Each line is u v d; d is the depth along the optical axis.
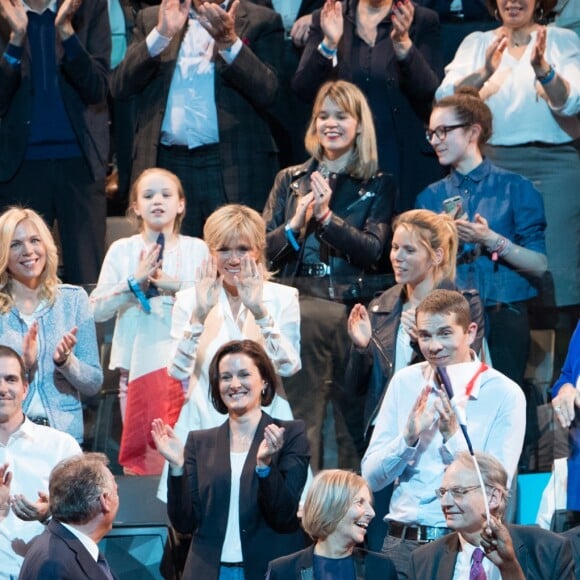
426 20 20.48
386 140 19.97
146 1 22.69
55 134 20.38
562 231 19.36
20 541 14.29
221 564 14.05
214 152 20.17
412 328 15.44
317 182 17.41
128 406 15.65
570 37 19.73
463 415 13.29
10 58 19.97
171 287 15.77
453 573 12.84
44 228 15.81
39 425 14.93
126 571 14.83
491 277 16.25
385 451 14.16
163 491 15.30
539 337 16.08
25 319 15.67
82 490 13.14
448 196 18.16
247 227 15.59
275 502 13.77
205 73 20.11
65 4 19.83
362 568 13.09
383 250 18.02
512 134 19.44
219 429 14.52
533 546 12.74
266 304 15.60
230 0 20.50
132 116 22.12
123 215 22.23
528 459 15.61
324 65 19.88
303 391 15.60
